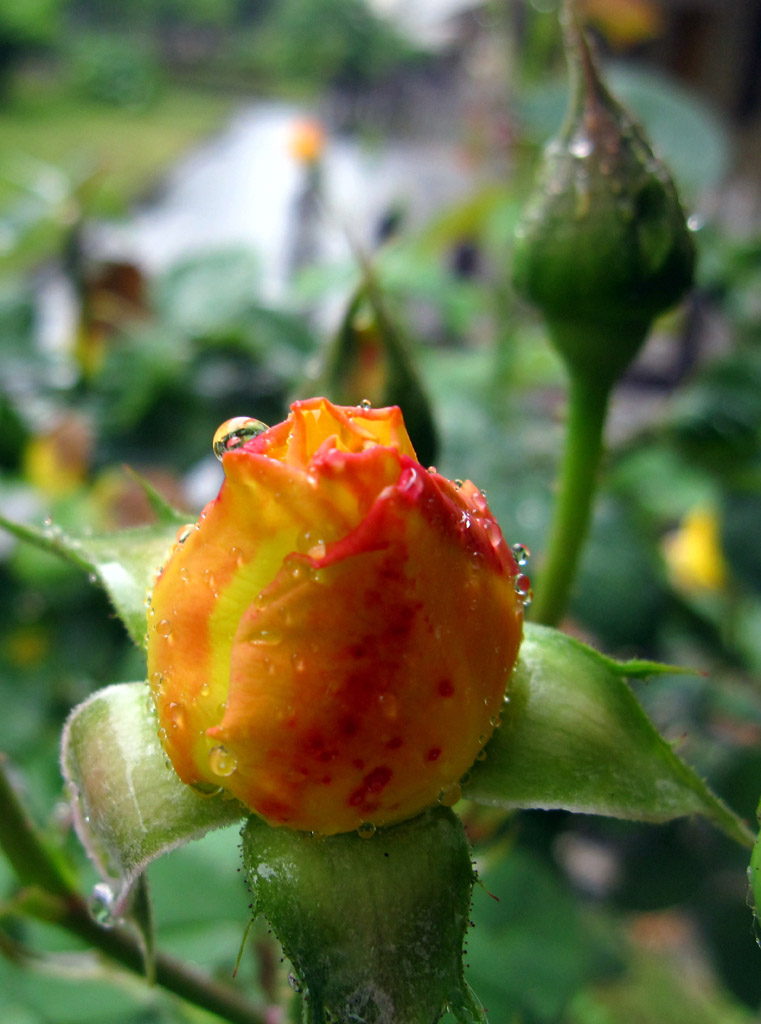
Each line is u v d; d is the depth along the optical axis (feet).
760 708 0.68
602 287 0.34
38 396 0.78
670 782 0.25
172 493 0.69
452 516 0.21
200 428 0.72
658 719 0.66
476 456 0.63
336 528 0.20
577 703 0.25
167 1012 0.45
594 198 0.34
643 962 0.86
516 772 0.25
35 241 0.82
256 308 0.75
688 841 0.62
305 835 0.23
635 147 0.34
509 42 1.11
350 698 0.21
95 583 0.28
